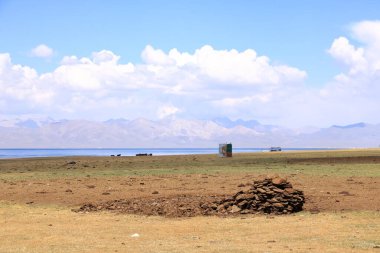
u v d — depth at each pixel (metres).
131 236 20.42
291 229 21.75
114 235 20.81
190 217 25.94
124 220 25.17
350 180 41.97
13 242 19.25
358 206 27.61
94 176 51.06
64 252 17.14
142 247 17.84
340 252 16.67
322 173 50.31
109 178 48.03
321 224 22.91
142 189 37.53
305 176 46.84
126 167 68.56
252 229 21.95
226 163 74.94
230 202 27.77
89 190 37.56
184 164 74.19
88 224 23.91
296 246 17.78
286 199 26.77
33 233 21.36
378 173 49.59
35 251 17.41
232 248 17.42
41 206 30.41
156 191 35.12
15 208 29.59
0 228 22.73
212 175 50.25
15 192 36.66
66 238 20.08
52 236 20.59
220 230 21.86
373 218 24.22
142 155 125.75
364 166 60.84
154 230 22.03
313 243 18.38
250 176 48.12
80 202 31.64
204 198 31.25
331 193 33.28
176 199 31.02
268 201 26.84
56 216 26.59
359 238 19.38
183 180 44.75
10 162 95.50
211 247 17.66
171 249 17.34
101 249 17.56
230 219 25.02
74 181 45.41
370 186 37.34
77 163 83.31
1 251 17.45
